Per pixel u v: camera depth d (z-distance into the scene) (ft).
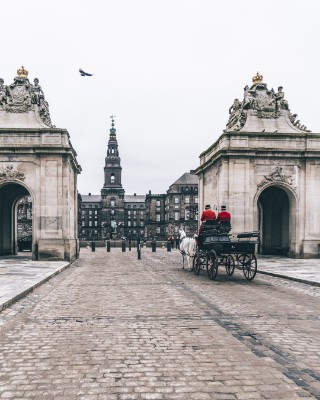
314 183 92.38
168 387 16.88
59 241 86.53
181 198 408.87
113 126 548.72
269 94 96.07
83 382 17.48
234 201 89.45
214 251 53.16
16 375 18.35
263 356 20.81
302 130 95.55
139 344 23.09
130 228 586.04
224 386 16.93
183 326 27.22
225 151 89.25
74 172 106.73
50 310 33.19
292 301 36.91
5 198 109.19
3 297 36.45
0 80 91.09
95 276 59.21
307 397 15.80
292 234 93.40
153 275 60.23
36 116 90.68
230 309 32.99
